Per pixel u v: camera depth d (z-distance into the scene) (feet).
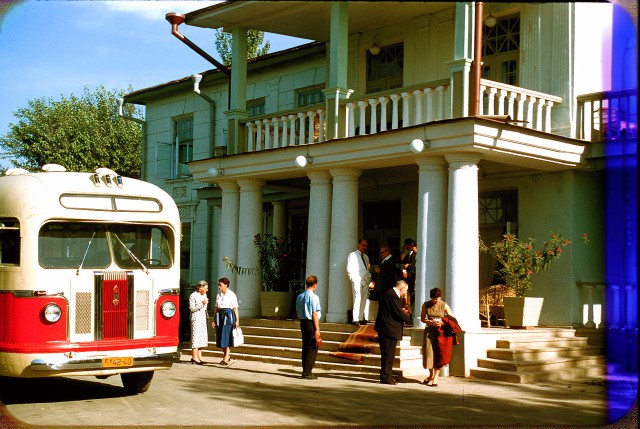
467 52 48.60
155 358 38.68
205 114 86.89
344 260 55.31
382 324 44.70
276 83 79.92
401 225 64.59
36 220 36.52
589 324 52.90
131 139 116.26
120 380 46.16
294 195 74.18
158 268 40.11
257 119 63.57
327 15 62.34
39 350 35.78
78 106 114.42
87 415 34.06
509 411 35.40
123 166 115.55
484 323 54.54
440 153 48.91
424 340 44.14
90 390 41.88
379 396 39.78
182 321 76.18
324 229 57.31
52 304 36.37
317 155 56.44
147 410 35.42
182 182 89.20
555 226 54.39
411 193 63.98
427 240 49.83
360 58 68.49
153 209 40.32
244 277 62.90
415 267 54.29
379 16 63.41
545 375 45.70
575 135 53.26
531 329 51.60
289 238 68.23
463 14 48.73
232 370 50.88
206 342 55.36
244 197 63.31
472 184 48.32
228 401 38.01
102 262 38.29
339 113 56.13
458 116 48.67
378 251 67.56
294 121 60.64
